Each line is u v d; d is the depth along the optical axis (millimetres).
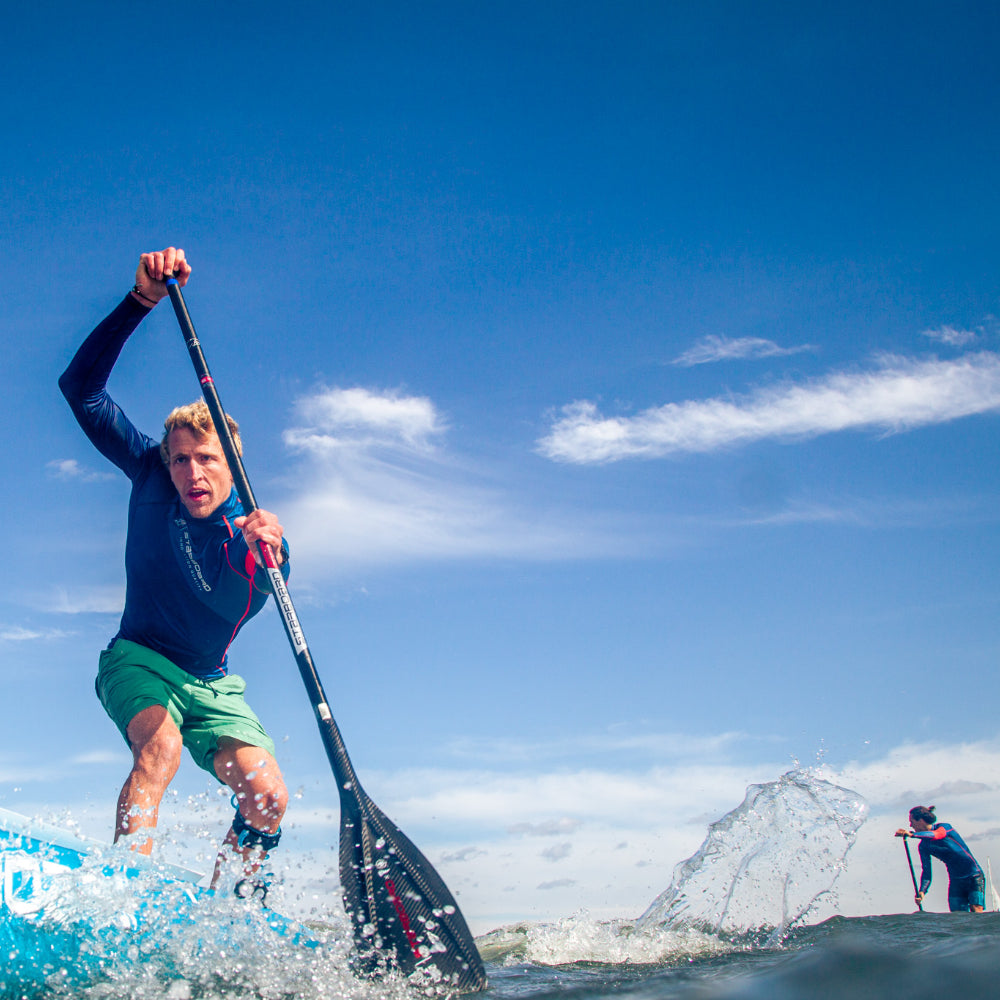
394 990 2479
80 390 3420
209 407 3471
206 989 2314
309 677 3148
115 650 3371
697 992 1970
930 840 7594
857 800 3816
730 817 3854
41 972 2172
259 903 2596
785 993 1834
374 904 2697
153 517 3418
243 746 3354
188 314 3645
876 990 1767
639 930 3350
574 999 2107
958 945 2172
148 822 3004
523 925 3418
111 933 2334
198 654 3430
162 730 3141
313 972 2484
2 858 2225
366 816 2906
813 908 3381
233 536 3449
